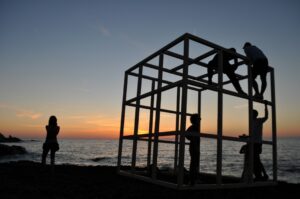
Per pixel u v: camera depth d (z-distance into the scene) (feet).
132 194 10.76
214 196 10.93
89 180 14.62
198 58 15.76
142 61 18.06
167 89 14.25
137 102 18.47
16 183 12.39
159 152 175.22
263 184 15.10
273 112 17.07
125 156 121.90
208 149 193.16
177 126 18.67
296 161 94.07
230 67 16.06
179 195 10.82
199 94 20.31
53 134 16.74
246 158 15.70
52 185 12.34
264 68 16.24
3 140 470.39
